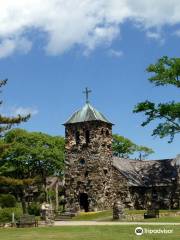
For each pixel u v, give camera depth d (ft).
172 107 218.59
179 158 263.70
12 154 266.77
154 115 224.53
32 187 275.80
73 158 243.60
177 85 221.05
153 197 247.91
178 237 106.42
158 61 223.30
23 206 260.42
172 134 224.12
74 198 240.53
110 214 211.61
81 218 210.79
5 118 161.17
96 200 235.20
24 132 272.92
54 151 272.92
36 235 120.37
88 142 241.76
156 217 182.19
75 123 244.22
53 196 318.04
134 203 239.50
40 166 274.77
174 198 245.04
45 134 279.90
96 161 238.48
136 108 225.97
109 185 240.94
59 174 289.94
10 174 268.00
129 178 242.58
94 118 240.73
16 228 146.30
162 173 256.11
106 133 245.45
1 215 182.91
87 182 239.09
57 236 116.06
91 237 111.04
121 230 125.49
